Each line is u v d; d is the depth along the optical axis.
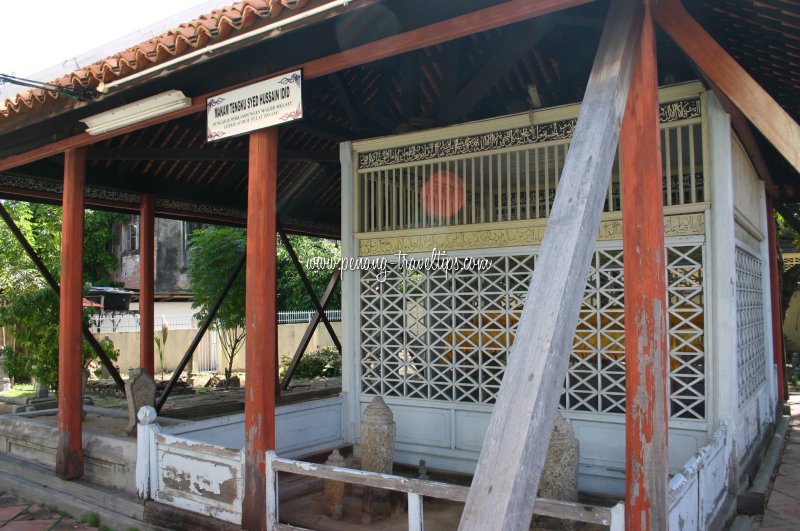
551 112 5.53
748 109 3.28
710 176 4.99
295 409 6.12
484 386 5.85
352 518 4.87
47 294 10.30
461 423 5.95
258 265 4.61
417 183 6.33
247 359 4.60
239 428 6.01
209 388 14.15
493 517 2.13
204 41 4.30
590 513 3.14
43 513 5.92
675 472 5.05
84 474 6.10
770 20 4.05
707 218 4.99
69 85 5.27
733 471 5.09
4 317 10.41
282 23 3.90
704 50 3.40
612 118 2.99
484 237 5.93
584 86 6.98
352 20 4.02
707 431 4.97
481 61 6.77
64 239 6.24
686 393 5.09
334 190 10.90
